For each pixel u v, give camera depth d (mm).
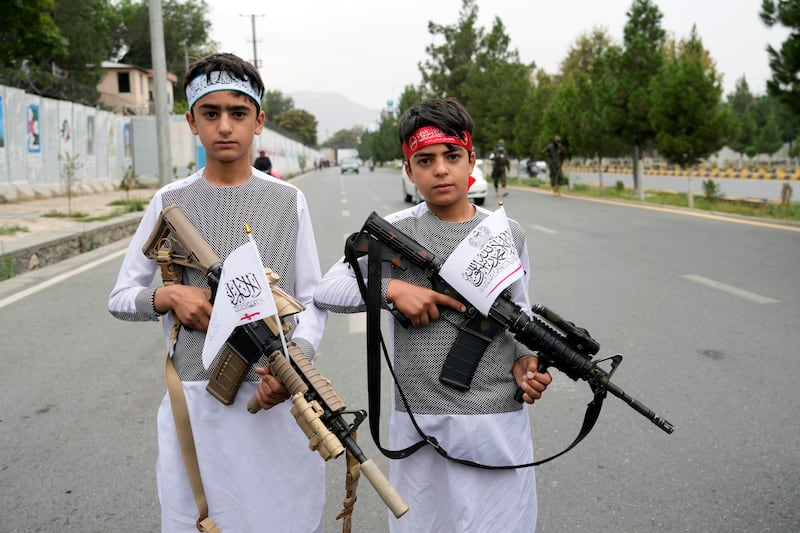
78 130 21625
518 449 2014
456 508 1966
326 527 2896
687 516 2889
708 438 3611
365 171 67812
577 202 19141
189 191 2029
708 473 3242
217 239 1994
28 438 3746
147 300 1947
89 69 38438
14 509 3010
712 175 32656
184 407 1942
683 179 31719
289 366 1761
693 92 16000
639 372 4637
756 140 56188
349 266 2104
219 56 1973
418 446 1961
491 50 40781
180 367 1977
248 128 2004
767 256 9109
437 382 1961
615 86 19422
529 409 4066
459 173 1977
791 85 12656
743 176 29719
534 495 2104
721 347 5164
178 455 1977
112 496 3123
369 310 1962
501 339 1991
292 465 1997
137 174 27578
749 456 3400
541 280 7727
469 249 1909
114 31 53531
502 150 22453
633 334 5543
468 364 1941
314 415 1675
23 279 8234
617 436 3662
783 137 63469
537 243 10633
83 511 2996
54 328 6039
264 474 1956
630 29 19812
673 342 5309
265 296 1781
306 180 39781
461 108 1990
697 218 14164
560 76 50344
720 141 16234
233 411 1937
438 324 1973
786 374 4547
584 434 2049
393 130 82375
